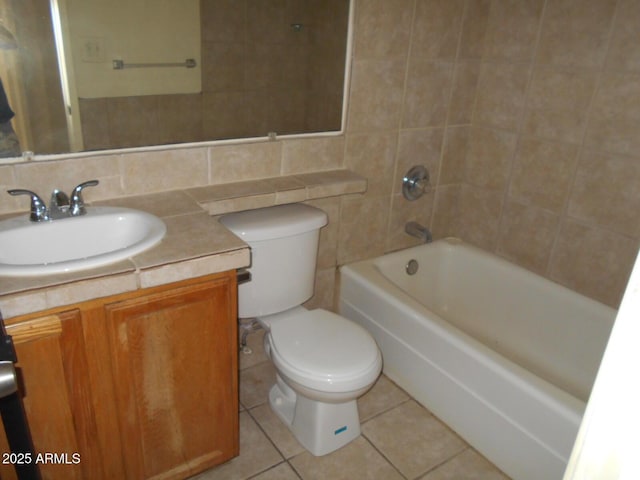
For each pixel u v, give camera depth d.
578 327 2.13
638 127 1.91
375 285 2.21
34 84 1.52
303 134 2.07
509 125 2.36
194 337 1.49
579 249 2.19
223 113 1.88
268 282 1.90
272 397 2.07
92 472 1.45
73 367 1.30
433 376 2.00
